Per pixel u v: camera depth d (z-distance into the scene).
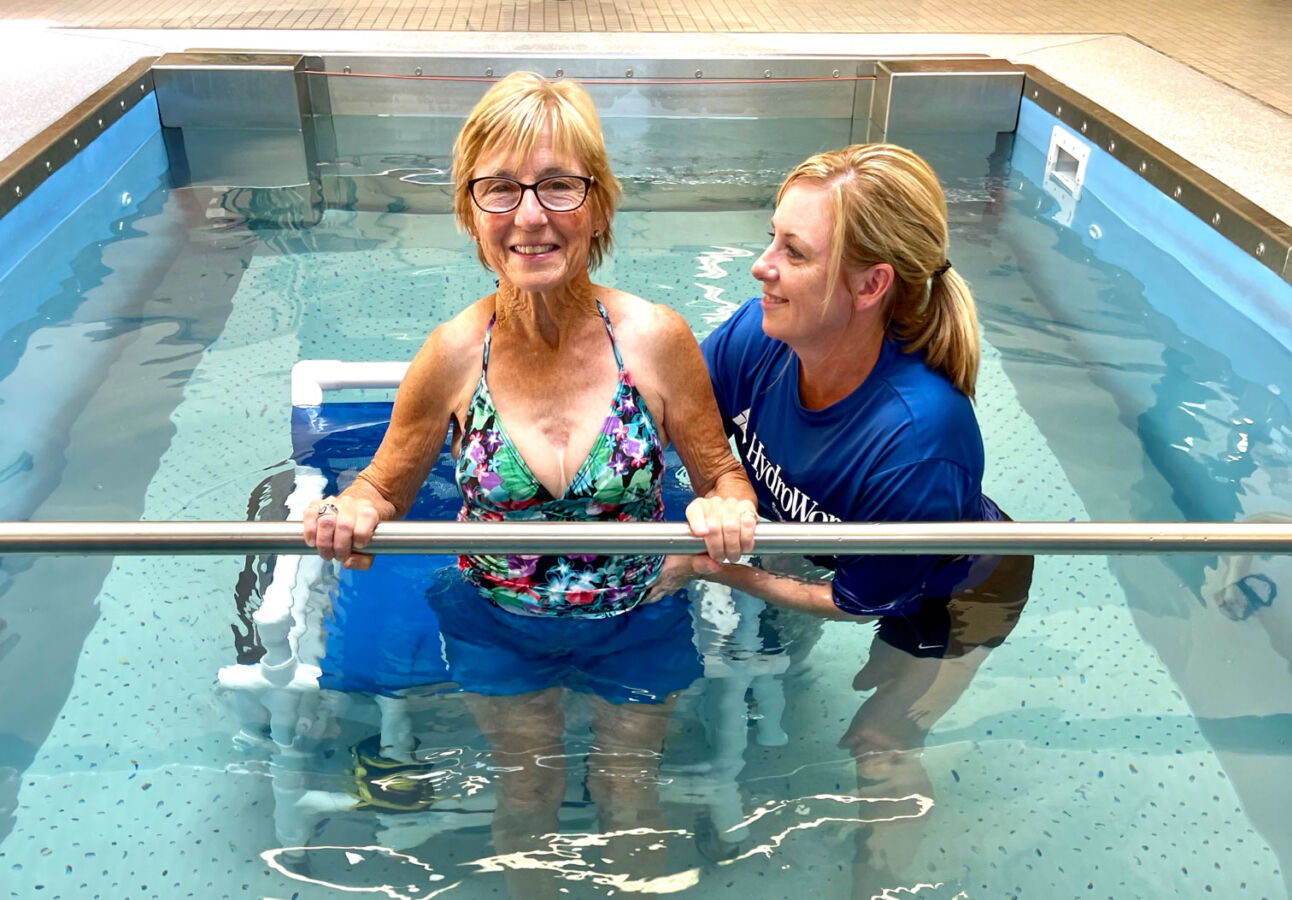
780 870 1.56
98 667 1.94
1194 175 3.41
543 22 5.25
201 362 2.88
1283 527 1.51
